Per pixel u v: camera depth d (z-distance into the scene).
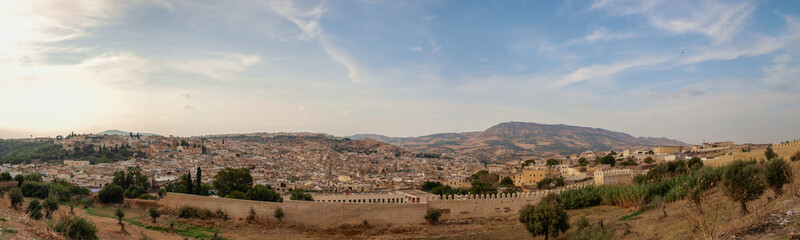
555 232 58.28
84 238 46.78
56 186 97.12
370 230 77.81
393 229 77.88
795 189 43.41
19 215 46.22
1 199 61.88
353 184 187.38
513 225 75.62
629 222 57.66
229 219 80.38
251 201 81.12
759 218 36.62
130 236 60.44
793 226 31.95
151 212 74.12
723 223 42.38
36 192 87.94
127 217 75.50
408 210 82.25
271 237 71.56
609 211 73.38
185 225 73.56
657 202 67.06
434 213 81.50
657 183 79.06
